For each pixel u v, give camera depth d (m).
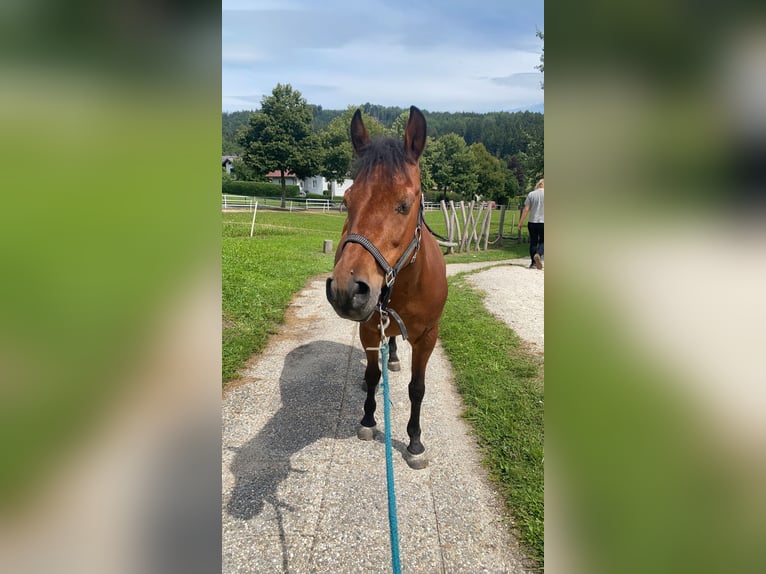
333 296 2.00
